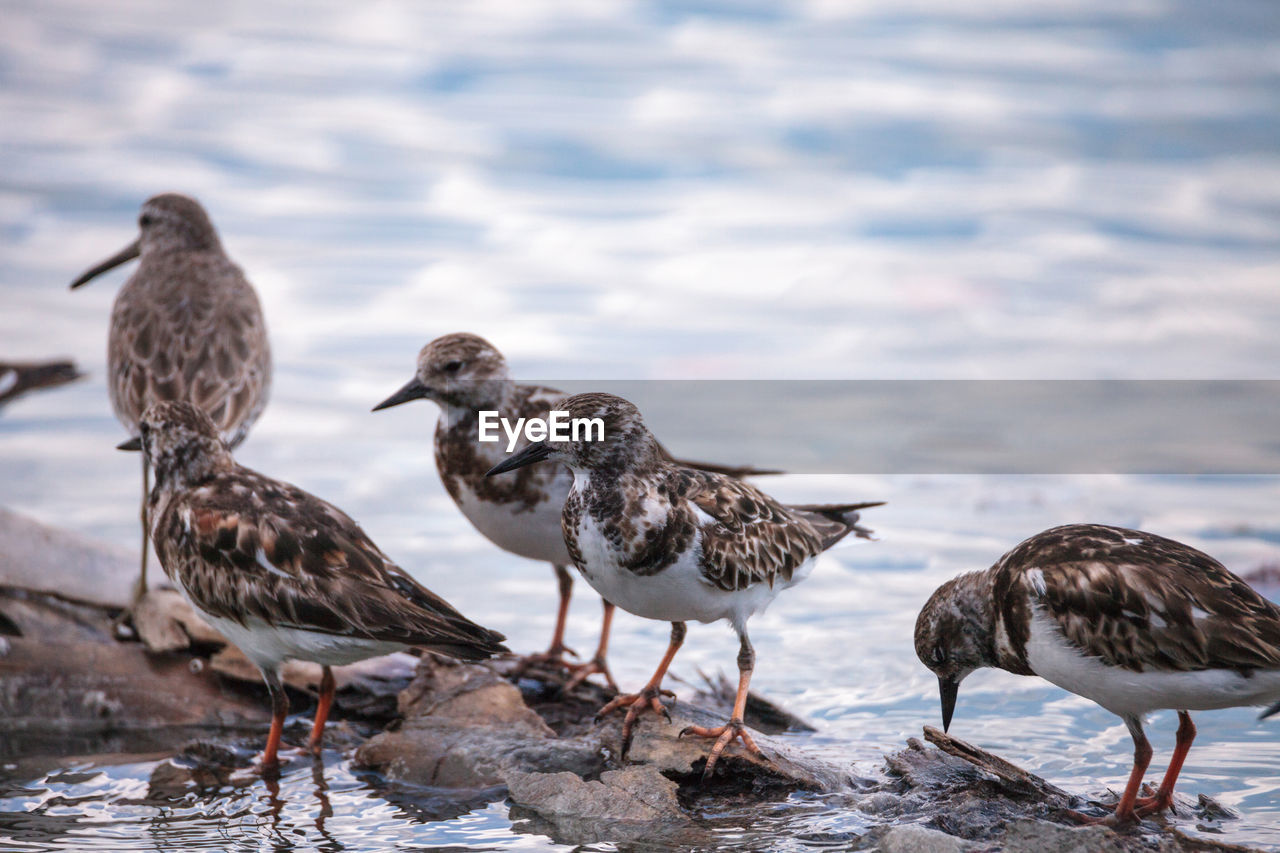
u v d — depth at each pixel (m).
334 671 8.98
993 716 8.56
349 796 7.62
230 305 10.84
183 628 9.26
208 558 7.75
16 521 10.13
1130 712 6.91
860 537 8.72
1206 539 11.05
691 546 7.41
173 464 8.15
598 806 7.32
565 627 9.95
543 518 8.84
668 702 8.23
